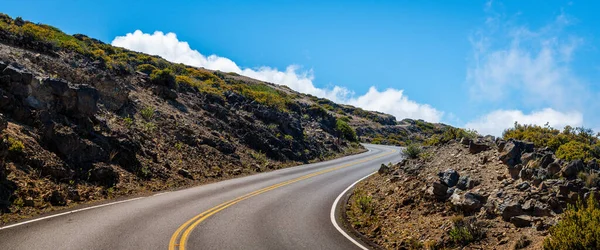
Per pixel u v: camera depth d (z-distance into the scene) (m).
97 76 21.39
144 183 15.77
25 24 31.06
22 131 13.22
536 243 8.07
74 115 15.83
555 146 13.04
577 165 10.06
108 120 19.34
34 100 14.77
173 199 13.86
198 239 9.11
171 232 9.45
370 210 13.56
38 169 12.21
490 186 11.23
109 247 7.98
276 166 27.44
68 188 12.23
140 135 19.91
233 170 22.56
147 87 28.95
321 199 16.02
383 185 16.70
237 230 10.24
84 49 29.55
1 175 10.69
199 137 24.45
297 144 35.28
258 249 8.77
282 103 51.41
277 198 15.58
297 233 10.52
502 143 13.32
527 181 10.55
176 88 31.08
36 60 20.53
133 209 11.73
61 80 15.69
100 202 12.36
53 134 13.69
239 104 37.66
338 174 24.58
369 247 9.95
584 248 6.78
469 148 15.34
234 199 14.71
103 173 14.18
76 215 10.44
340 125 58.16
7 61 16.27
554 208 9.09
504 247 8.48
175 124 24.19
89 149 14.59
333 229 11.40
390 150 48.81
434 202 11.85
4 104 13.70
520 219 9.06
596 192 8.73
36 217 9.86
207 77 50.50
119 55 44.72
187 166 19.88
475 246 8.90
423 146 21.88
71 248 7.73
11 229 8.68
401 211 12.40
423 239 9.96
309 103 77.31
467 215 10.45
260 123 35.12
